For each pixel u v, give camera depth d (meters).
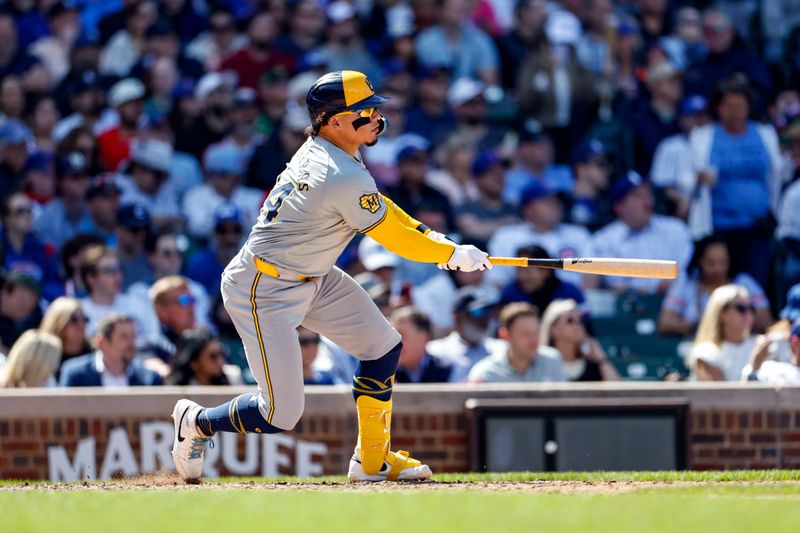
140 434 26.89
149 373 28.73
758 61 47.62
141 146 41.88
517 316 28.67
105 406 26.83
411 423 27.44
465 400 27.55
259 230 16.88
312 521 13.34
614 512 13.96
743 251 40.28
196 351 28.25
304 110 42.44
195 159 43.16
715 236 38.38
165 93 44.94
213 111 43.47
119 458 26.81
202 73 46.31
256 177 42.06
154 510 14.32
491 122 45.09
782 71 48.78
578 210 42.12
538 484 17.78
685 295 38.19
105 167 42.41
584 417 27.66
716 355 29.56
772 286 40.31
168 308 30.94
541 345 31.16
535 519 13.42
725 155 40.75
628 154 44.28
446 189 41.97
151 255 38.41
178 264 38.53
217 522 13.27
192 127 43.34
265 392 17.06
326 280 17.58
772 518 13.45
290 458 27.02
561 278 39.16
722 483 17.86
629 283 39.75
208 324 36.41
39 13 47.41
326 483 18.53
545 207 39.34
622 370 37.34
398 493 16.20
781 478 19.16
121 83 44.44
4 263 38.66
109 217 40.38
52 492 16.86
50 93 46.09
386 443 18.45
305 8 46.97
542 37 45.69
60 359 28.62
